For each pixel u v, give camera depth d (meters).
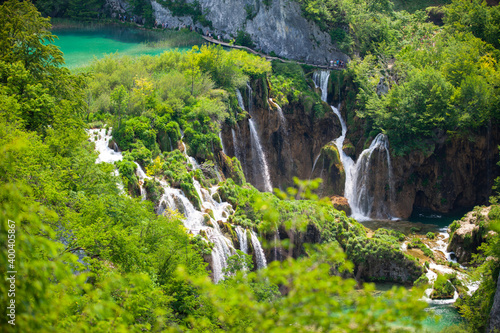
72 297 17.73
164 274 34.09
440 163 75.94
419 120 72.88
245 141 76.44
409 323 14.02
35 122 42.72
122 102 59.09
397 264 55.47
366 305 13.90
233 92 75.88
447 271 56.16
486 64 81.81
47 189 28.97
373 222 73.44
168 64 79.62
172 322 26.84
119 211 35.53
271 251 52.81
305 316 13.52
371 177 76.94
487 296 43.88
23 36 47.34
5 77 43.69
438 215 75.56
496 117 74.56
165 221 37.78
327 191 80.00
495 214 56.03
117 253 30.00
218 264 46.94
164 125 60.44
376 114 77.56
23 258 14.45
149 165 53.56
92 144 53.31
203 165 60.44
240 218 52.78
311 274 13.81
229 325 22.34
